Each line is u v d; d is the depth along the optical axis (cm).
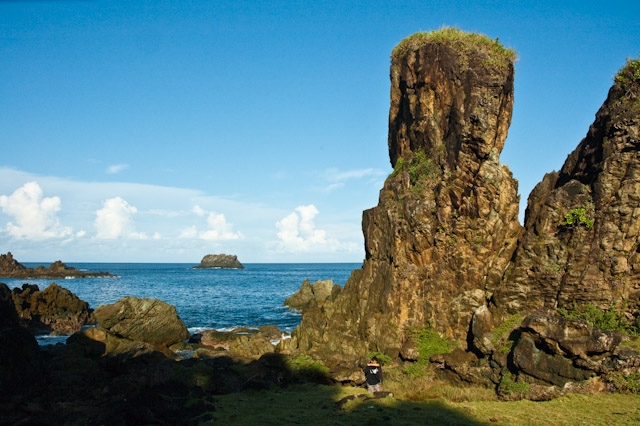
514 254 2014
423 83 2280
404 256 2225
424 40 2314
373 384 1794
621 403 1438
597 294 1745
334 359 2100
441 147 2225
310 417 1445
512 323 1864
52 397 1666
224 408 1562
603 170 1797
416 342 2058
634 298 1700
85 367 2094
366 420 1391
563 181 2011
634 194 1734
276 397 1703
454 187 2111
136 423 1423
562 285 1814
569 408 1441
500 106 2145
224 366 2003
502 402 1580
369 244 2481
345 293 2575
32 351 1672
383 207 2369
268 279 14612
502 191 2100
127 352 2266
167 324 3275
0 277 12938
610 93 1888
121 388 1761
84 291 8988
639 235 1728
